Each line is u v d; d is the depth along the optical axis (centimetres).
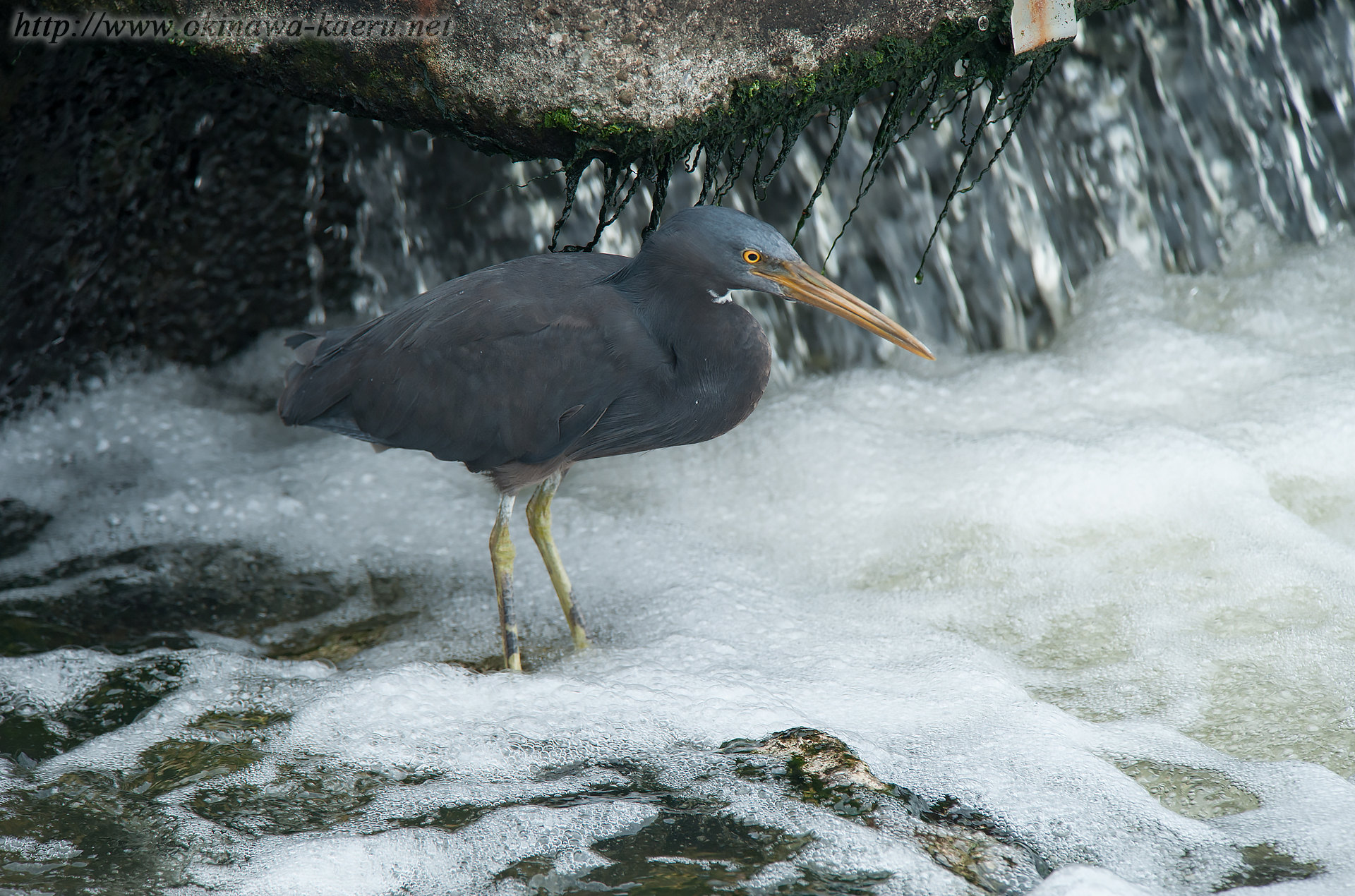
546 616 849
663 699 698
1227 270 1257
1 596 884
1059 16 766
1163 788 616
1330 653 739
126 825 589
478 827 580
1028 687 731
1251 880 535
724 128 746
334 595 903
